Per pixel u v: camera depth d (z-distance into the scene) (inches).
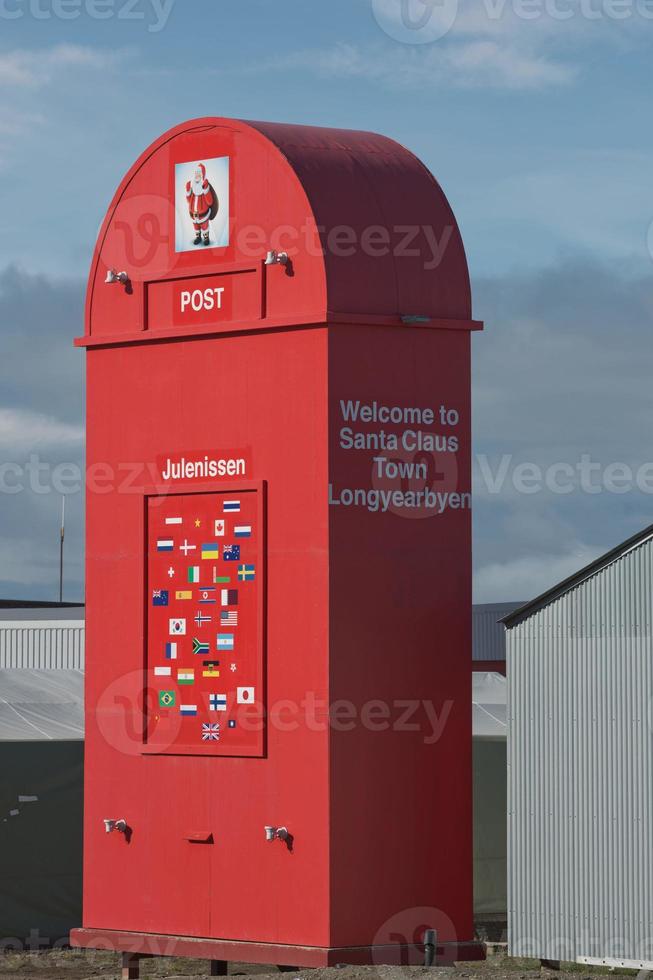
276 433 725.9
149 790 753.6
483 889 989.2
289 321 719.7
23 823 957.2
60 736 987.9
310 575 714.2
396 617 726.5
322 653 708.0
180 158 756.6
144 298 766.5
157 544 758.5
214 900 731.4
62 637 1414.9
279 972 759.1
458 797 737.6
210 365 746.8
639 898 665.6
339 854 705.0
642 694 670.5
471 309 754.8
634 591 676.7
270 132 737.6
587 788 680.4
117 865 761.0
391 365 730.8
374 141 763.4
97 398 781.3
